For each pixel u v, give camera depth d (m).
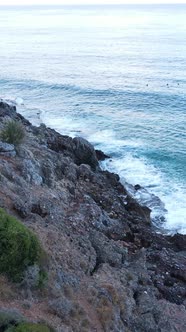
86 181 28.28
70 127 45.12
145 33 137.12
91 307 13.84
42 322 11.38
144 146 39.59
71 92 61.38
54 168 26.30
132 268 18.73
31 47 109.25
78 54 95.44
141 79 68.94
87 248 17.52
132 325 14.59
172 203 29.11
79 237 18.03
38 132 34.53
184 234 25.42
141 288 17.02
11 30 163.88
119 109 52.34
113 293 15.04
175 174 33.72
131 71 75.56
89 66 81.06
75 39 123.88
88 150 33.56
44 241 15.63
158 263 20.84
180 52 94.88
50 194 21.73
